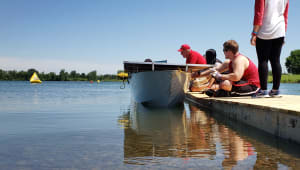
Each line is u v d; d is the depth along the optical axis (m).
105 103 7.50
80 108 5.98
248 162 1.80
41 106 6.48
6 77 105.31
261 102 3.47
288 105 2.96
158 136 2.78
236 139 2.60
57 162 1.84
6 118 4.32
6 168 1.71
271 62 4.19
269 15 3.98
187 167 1.70
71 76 112.25
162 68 6.54
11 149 2.21
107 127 3.40
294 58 100.62
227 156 1.96
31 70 106.75
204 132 3.01
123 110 5.59
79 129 3.23
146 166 1.73
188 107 6.20
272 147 2.25
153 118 4.30
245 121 3.65
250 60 4.75
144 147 2.27
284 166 1.70
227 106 4.47
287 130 2.52
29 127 3.40
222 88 5.04
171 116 4.58
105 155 2.01
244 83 4.66
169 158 1.92
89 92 15.84
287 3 4.09
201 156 1.97
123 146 2.31
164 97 5.91
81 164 1.79
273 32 3.98
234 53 4.55
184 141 2.51
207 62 7.62
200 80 7.99
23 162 1.84
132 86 7.31
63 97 10.45
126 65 6.34
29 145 2.36
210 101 5.43
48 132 3.04
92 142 2.49
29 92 15.12
